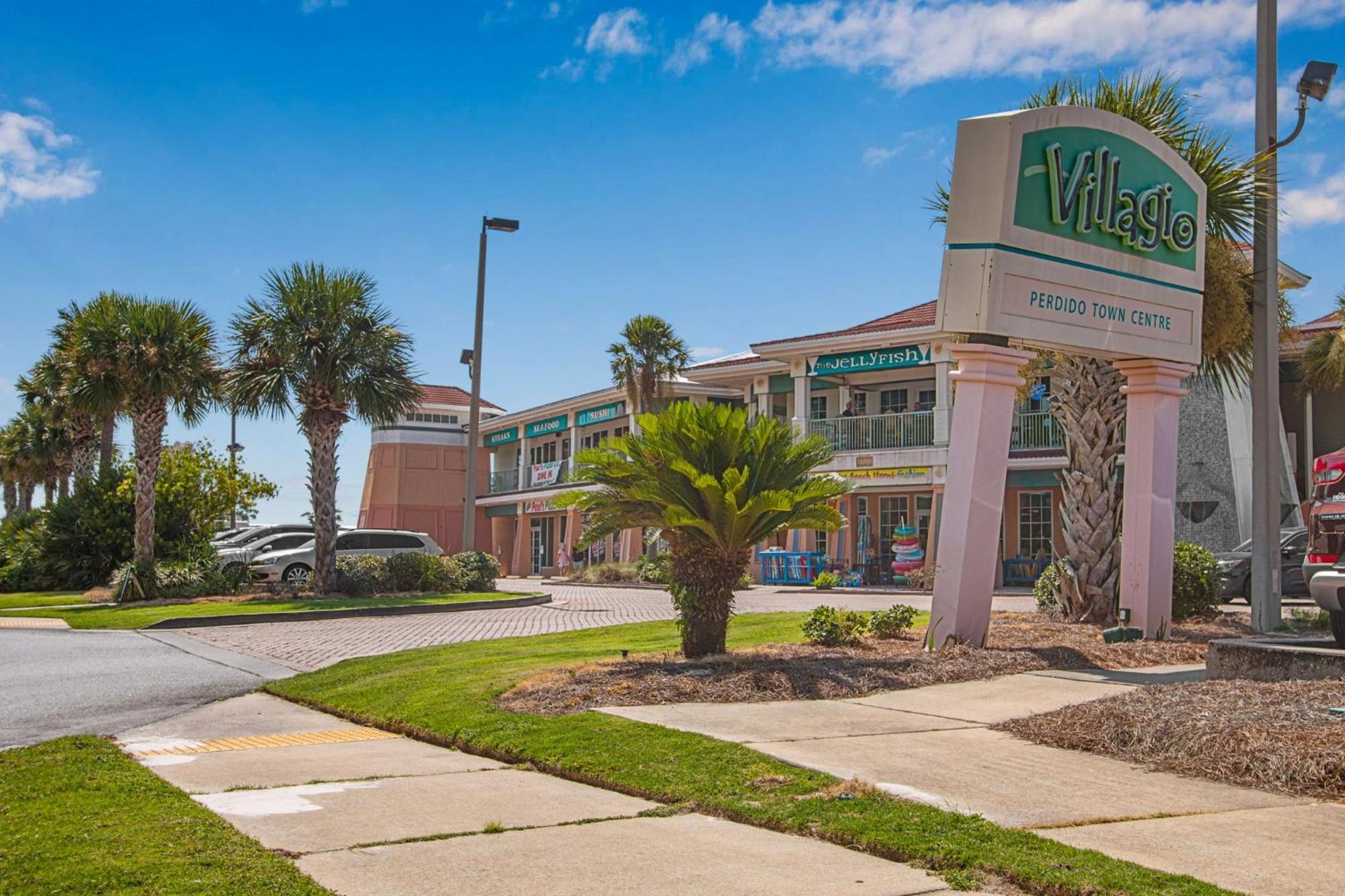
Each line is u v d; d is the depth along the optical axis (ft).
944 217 46.24
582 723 26.63
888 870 16.01
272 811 19.90
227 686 40.42
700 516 36.45
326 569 87.45
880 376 108.99
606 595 95.45
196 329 88.94
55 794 21.16
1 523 131.75
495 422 173.78
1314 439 95.20
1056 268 38.40
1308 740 21.30
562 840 17.74
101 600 84.43
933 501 97.45
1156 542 42.34
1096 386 46.24
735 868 16.16
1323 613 51.85
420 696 33.17
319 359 85.35
